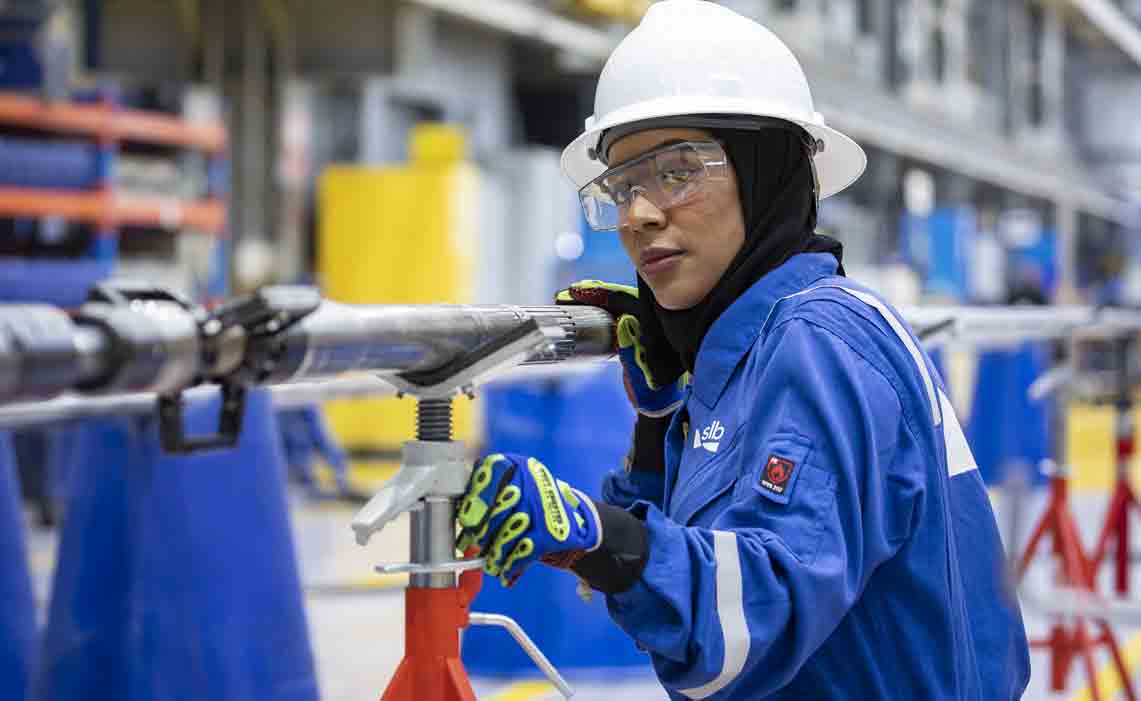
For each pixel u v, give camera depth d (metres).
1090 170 38.31
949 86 25.86
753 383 2.10
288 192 12.46
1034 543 5.58
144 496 3.96
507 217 14.97
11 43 9.59
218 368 1.59
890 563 2.09
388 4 12.21
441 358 1.86
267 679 4.12
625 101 2.28
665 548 1.81
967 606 2.23
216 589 4.03
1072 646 5.50
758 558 1.83
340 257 13.50
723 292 2.21
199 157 11.12
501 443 6.11
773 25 17.02
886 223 26.33
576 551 1.78
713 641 1.80
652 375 2.45
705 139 2.21
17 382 1.37
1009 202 35.50
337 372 1.74
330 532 9.53
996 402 12.46
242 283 12.23
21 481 9.39
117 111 10.14
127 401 3.76
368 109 14.28
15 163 9.55
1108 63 37.47
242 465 4.12
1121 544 6.05
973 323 4.51
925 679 2.09
